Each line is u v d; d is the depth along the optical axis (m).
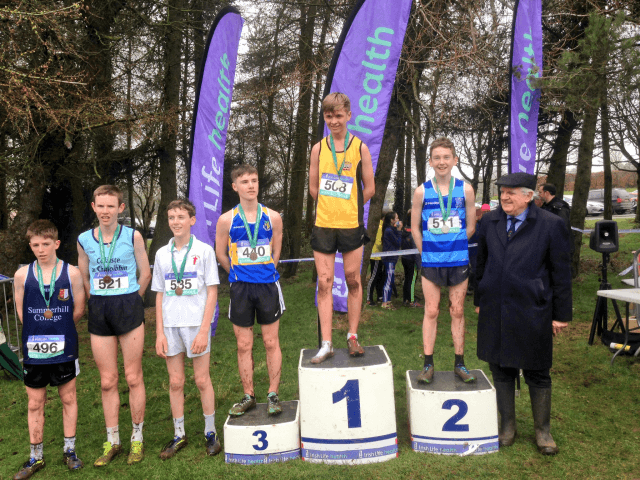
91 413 3.98
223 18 5.91
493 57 7.79
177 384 3.22
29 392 3.03
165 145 8.98
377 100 5.36
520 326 3.02
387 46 5.31
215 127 6.00
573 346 5.19
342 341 6.00
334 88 5.41
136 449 3.16
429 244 3.23
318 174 3.27
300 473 2.88
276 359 3.27
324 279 3.24
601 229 5.21
